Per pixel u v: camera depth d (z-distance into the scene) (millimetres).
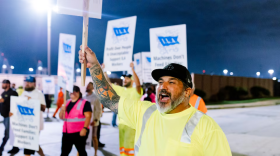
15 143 4223
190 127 1430
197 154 1361
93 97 5648
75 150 6184
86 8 1782
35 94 4719
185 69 1575
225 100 28047
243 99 30062
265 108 19531
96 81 1839
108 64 4828
